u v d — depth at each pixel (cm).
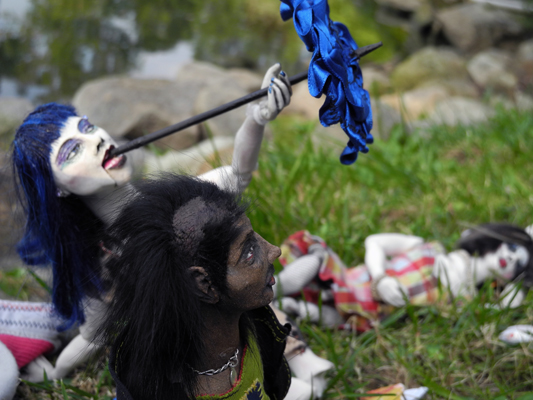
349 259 318
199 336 142
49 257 212
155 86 536
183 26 866
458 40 880
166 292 133
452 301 273
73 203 210
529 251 273
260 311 167
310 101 573
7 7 841
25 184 207
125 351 148
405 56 856
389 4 968
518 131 464
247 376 157
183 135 503
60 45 760
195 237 134
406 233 342
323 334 267
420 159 424
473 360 259
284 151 426
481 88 730
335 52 162
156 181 147
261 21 899
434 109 584
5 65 698
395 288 265
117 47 777
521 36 886
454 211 358
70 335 257
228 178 164
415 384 248
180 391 147
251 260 140
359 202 373
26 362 238
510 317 274
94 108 507
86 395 229
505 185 384
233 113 524
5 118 468
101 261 206
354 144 172
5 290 305
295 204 356
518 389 245
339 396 234
